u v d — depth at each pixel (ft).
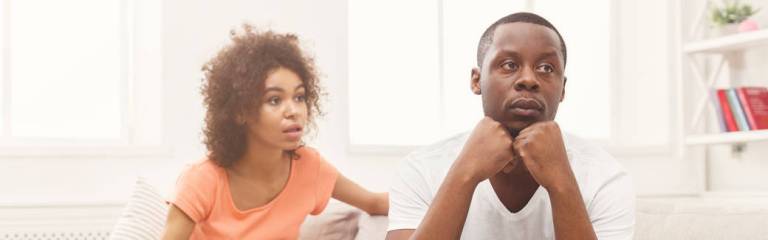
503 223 4.89
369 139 12.05
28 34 10.43
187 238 6.20
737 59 12.63
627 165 13.05
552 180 4.42
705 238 5.68
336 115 11.12
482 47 4.82
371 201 6.93
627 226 4.75
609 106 13.69
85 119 10.66
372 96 12.10
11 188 9.77
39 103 10.47
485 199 4.91
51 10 10.53
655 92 13.53
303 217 6.58
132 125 10.66
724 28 12.15
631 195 4.86
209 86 6.31
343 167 11.18
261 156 6.27
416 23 12.39
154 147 10.30
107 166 10.16
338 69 11.16
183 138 10.44
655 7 13.56
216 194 6.23
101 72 10.75
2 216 9.58
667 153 13.23
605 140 13.60
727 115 11.84
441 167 5.09
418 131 12.38
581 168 4.99
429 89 12.45
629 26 13.79
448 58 12.62
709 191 13.24
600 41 13.71
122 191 10.19
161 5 10.43
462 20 12.73
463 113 12.68
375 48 12.14
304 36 10.97
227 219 6.31
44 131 10.48
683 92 12.84
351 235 7.16
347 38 11.24
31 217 9.69
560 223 4.43
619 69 13.75
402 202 5.04
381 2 12.20
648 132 13.64
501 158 4.50
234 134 6.22
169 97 10.39
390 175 11.53
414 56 12.38
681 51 12.78
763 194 12.09
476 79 4.95
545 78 4.55
